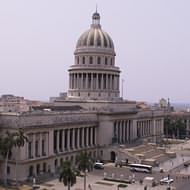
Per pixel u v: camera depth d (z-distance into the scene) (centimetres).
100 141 17762
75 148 16112
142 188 12056
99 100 19150
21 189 11556
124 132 19538
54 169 14550
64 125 15225
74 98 19900
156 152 18575
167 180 12888
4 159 12800
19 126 12762
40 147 13888
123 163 16262
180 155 19675
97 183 12681
